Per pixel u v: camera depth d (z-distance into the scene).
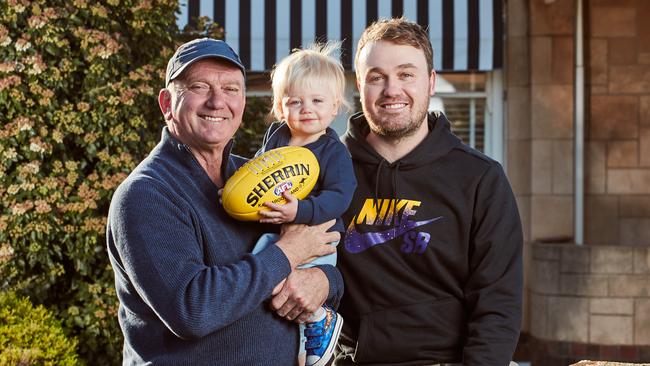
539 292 7.18
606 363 3.64
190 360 2.43
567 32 7.61
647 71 7.64
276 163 2.65
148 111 5.63
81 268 5.26
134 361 2.50
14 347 4.61
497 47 7.26
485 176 2.96
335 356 3.09
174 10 6.10
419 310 2.94
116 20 5.68
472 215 2.95
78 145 5.45
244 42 7.22
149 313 2.45
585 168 7.70
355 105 7.36
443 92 7.84
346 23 7.25
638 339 6.83
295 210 2.60
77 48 5.46
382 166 3.01
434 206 2.96
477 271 2.93
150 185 2.44
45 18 5.20
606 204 7.69
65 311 5.31
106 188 5.29
